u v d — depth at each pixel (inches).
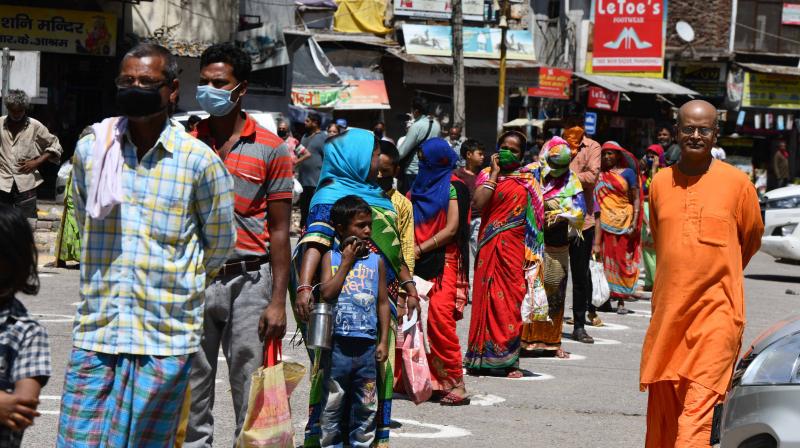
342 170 477.4
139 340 326.0
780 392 383.9
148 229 328.5
